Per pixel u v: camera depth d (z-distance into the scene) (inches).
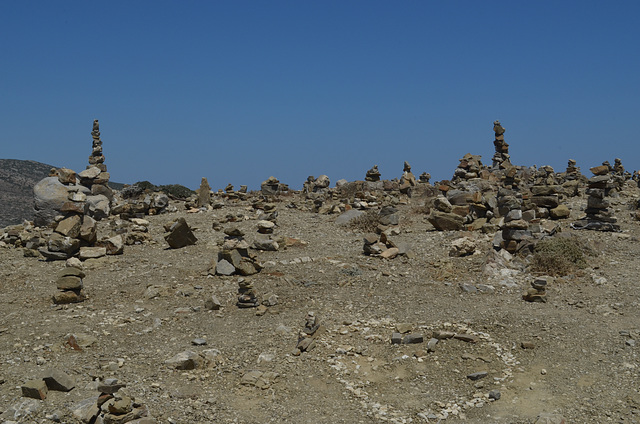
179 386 482.6
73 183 1190.9
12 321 611.8
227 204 1448.1
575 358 532.7
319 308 661.3
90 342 553.0
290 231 1075.3
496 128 1796.3
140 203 1304.1
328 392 490.0
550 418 431.2
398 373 524.4
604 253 817.5
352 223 1099.3
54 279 778.8
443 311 641.6
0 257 900.6
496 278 734.5
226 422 435.2
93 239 912.3
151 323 621.6
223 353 549.0
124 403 413.1
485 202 1015.0
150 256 887.7
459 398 482.9
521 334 582.2
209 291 724.7
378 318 633.0
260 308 657.0
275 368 521.3
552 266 756.0
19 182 2886.3
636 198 1259.2
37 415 414.3
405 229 1029.8
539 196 1055.0
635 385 482.6
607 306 641.6
